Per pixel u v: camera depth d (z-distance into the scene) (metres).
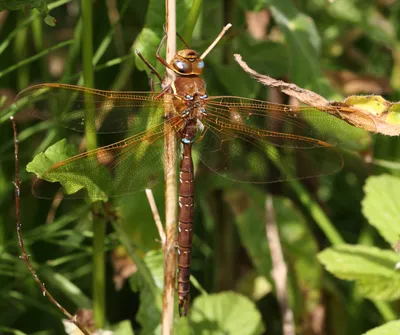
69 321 0.63
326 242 0.73
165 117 0.61
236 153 0.63
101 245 0.63
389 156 0.71
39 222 0.70
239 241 0.70
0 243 0.68
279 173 0.64
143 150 0.61
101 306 0.64
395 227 0.62
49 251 0.70
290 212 0.69
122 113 0.61
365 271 0.61
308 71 0.65
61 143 0.61
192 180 0.63
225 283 0.70
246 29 0.68
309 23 0.67
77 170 0.60
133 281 0.64
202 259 0.73
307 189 0.72
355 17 0.74
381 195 0.63
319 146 0.63
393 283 0.61
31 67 0.72
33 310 0.69
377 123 0.60
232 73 0.67
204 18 0.68
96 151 0.61
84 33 0.62
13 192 0.69
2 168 0.69
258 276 0.70
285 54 0.68
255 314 0.65
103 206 0.63
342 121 0.62
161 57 0.62
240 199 0.69
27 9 0.60
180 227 0.62
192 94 0.62
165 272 0.60
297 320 0.69
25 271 0.65
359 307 0.70
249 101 0.62
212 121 0.63
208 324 0.65
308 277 0.69
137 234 0.64
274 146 0.63
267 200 0.67
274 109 0.62
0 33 0.69
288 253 0.69
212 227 0.73
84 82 0.62
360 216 0.75
